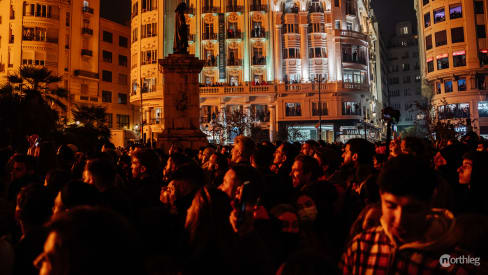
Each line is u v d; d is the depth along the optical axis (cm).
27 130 2534
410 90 9812
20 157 615
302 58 5631
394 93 9994
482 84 5244
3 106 2542
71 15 5966
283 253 358
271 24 5709
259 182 393
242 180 393
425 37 5709
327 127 5459
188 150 1240
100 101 6381
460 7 5303
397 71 10019
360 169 551
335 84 5388
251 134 5009
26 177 602
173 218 311
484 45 5206
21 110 2594
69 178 545
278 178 496
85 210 173
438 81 5572
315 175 505
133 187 616
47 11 5709
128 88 6962
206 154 1010
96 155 770
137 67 5850
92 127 3412
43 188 434
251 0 5762
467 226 240
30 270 306
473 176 438
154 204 536
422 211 233
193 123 2031
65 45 5891
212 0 5816
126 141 6309
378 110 7475
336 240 381
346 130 5156
